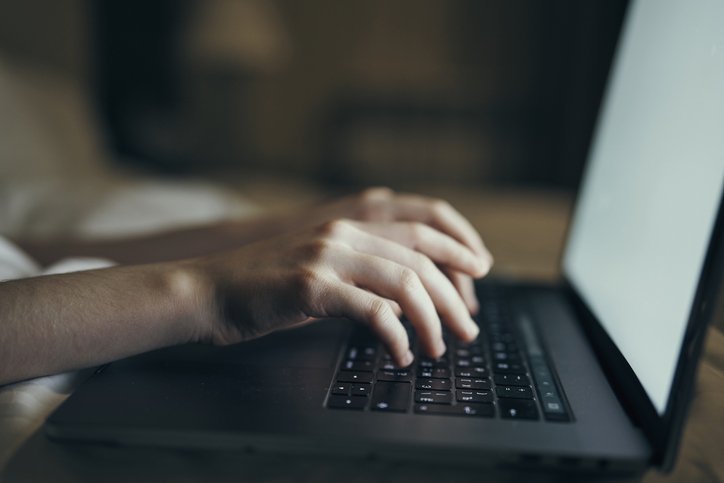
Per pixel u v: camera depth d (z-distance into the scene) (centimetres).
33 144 150
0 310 41
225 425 36
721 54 42
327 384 42
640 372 40
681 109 47
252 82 377
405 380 43
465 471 35
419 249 54
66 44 224
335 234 48
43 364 41
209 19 317
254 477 34
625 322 47
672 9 55
